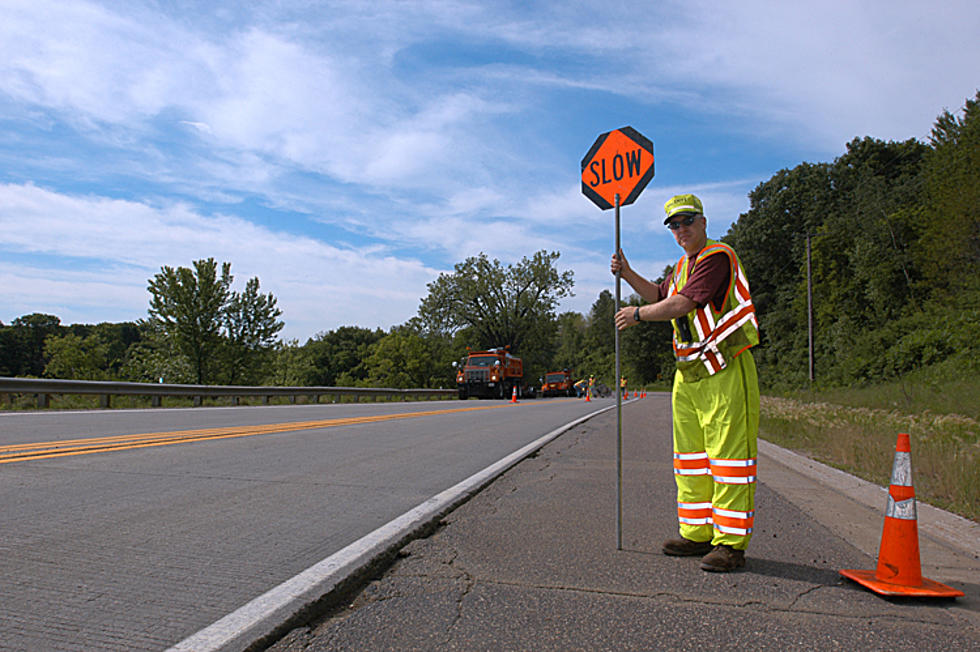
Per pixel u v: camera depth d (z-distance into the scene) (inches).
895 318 1668.3
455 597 125.3
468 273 2474.2
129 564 139.3
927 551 167.6
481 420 596.4
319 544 156.9
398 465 290.7
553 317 2566.4
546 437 439.5
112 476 239.5
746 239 2568.9
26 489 213.3
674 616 116.0
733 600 124.4
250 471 260.4
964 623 114.9
